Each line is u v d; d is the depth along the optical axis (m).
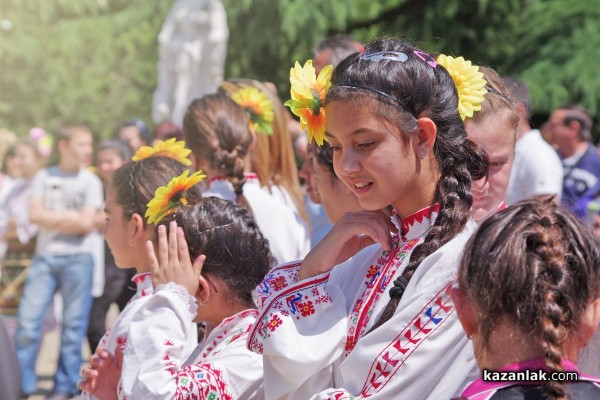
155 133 10.00
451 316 2.56
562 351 2.11
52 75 24.17
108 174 8.87
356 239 3.00
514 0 19.73
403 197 2.78
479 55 19.89
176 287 3.22
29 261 9.69
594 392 2.11
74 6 24.41
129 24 23.70
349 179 2.74
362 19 20.02
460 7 19.75
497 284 2.09
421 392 2.56
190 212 3.37
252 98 5.14
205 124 4.91
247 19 19.33
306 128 2.88
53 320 10.77
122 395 3.08
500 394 2.07
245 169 5.04
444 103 2.75
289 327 2.79
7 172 9.94
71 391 8.78
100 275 9.02
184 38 13.16
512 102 3.54
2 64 23.98
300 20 18.39
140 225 3.83
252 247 3.39
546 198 2.37
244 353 3.21
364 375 2.61
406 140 2.69
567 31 18.36
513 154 3.47
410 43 2.99
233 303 3.37
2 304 9.62
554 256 2.09
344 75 2.74
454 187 2.71
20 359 8.79
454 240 2.63
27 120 24.09
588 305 2.13
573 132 9.52
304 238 4.92
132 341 3.13
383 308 2.74
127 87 24.31
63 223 8.77
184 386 3.06
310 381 2.82
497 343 2.11
